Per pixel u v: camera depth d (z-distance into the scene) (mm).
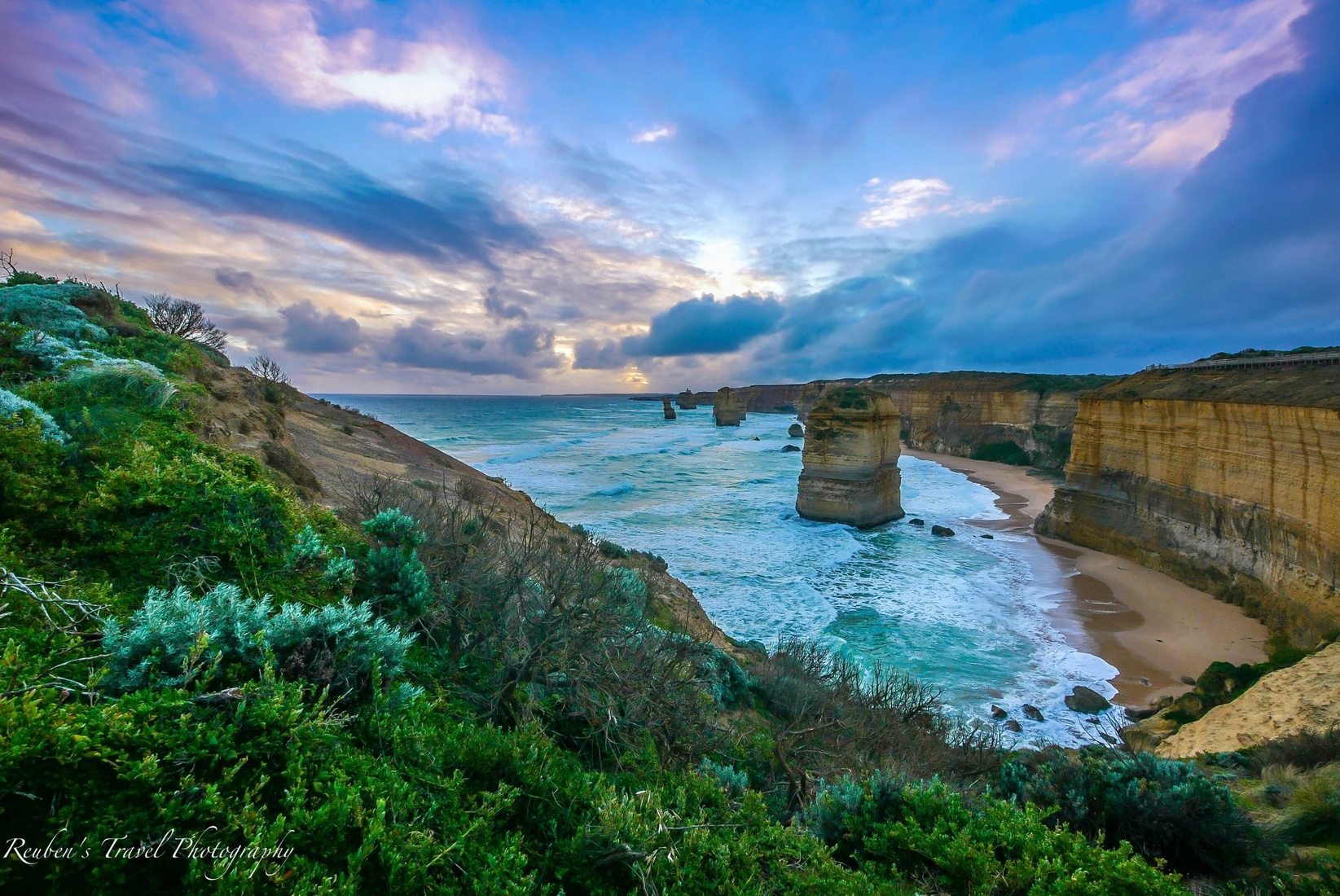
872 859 5016
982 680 17891
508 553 7582
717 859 3555
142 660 3031
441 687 5195
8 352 8602
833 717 9992
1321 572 19531
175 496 5309
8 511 4609
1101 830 5254
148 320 15383
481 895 2822
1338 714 10438
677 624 13328
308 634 3713
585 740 5746
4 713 2279
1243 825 5719
